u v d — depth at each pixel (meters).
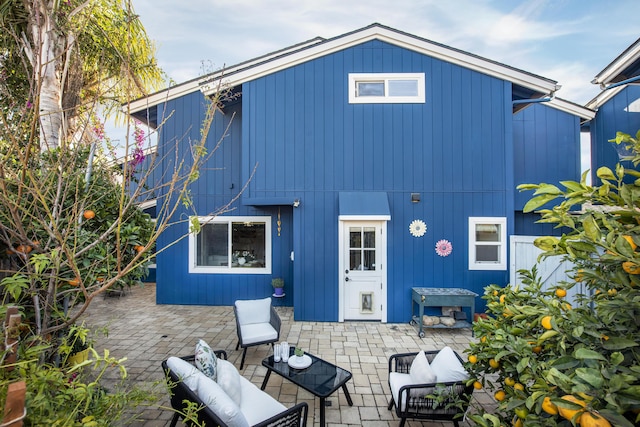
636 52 6.29
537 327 1.95
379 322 6.50
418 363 3.08
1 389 1.29
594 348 1.34
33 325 2.50
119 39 4.83
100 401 1.58
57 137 4.00
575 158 7.95
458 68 6.69
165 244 7.70
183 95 7.68
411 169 6.67
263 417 2.70
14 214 1.81
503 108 6.64
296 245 6.64
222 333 5.76
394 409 3.45
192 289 7.73
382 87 6.88
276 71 6.76
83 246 2.57
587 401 1.07
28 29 3.68
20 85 4.18
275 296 7.55
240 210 7.84
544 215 1.37
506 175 6.62
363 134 6.72
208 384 2.51
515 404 1.54
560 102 7.95
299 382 3.23
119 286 3.00
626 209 1.18
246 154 6.75
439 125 6.68
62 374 1.55
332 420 3.28
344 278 6.58
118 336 5.59
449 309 6.19
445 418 2.89
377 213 6.35
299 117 6.75
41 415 1.32
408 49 6.70
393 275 6.56
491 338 2.05
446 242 6.57
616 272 1.30
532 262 6.17
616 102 7.59
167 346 5.14
